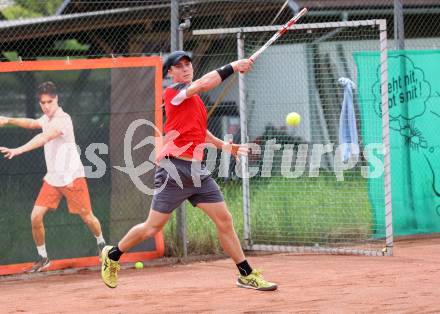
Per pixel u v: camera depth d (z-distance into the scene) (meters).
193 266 26.25
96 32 41.81
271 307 17.86
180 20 28.16
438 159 31.19
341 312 17.08
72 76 25.47
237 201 30.47
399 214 30.52
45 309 18.77
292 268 24.38
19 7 52.78
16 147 24.78
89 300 19.80
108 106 25.98
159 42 41.72
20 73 24.70
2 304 19.73
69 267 25.56
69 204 25.55
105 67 25.94
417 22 44.81
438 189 31.23
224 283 21.84
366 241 28.70
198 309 17.94
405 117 30.61
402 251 27.62
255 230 28.80
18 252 24.88
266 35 30.19
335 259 26.19
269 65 29.56
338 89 29.33
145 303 19.05
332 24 26.28
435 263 24.59
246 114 28.41
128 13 39.69
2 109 24.50
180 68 18.47
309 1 43.25
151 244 26.72
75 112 25.55
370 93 29.14
